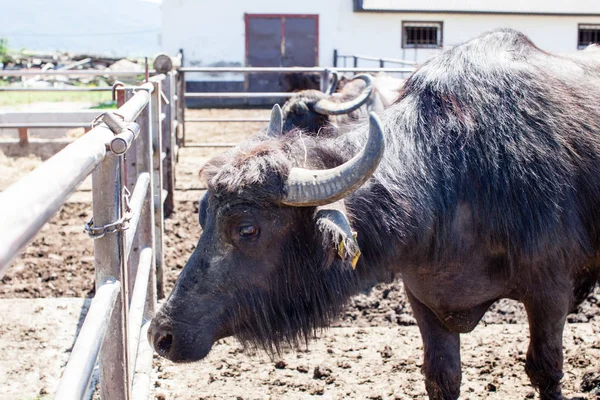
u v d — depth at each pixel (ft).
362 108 27.12
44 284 20.72
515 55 13.08
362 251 10.78
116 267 9.23
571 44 88.38
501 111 11.96
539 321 12.21
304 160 10.50
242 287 10.28
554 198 11.68
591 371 14.39
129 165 17.30
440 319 12.50
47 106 64.03
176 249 24.58
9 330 16.83
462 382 14.71
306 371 15.29
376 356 16.01
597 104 13.20
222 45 86.33
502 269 11.89
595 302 19.34
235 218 9.98
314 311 10.79
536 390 13.00
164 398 13.91
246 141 10.96
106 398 9.62
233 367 15.44
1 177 35.01
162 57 29.71
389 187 10.90
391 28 87.10
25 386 14.14
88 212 29.40
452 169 11.46
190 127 58.23
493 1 87.20
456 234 11.50
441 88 12.20
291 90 85.92
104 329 7.60
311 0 86.17
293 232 10.28
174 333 9.96
